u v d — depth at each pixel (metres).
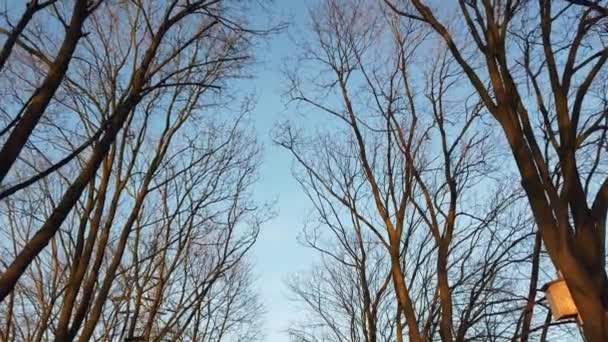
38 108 6.02
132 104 7.57
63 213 6.13
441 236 10.62
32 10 6.37
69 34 6.52
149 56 8.51
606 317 5.71
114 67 10.95
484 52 7.61
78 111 10.52
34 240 5.83
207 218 17.05
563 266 6.05
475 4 7.93
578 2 7.27
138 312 11.57
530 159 6.69
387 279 12.65
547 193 6.53
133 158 10.55
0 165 5.60
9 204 11.61
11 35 6.20
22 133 5.84
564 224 6.18
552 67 7.14
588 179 6.79
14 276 5.60
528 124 7.06
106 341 11.91
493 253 14.04
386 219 11.42
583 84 6.98
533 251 11.08
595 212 6.30
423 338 11.36
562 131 6.79
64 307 8.68
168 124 11.22
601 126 7.05
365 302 12.73
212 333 19.56
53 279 10.88
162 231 13.66
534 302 10.09
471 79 7.57
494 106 7.26
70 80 10.16
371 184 11.84
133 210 10.17
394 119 12.38
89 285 9.06
